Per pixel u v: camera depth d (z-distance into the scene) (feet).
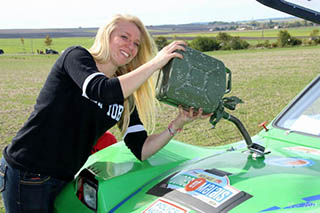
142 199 6.20
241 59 89.97
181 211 5.50
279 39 176.86
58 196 7.30
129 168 7.29
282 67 60.64
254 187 5.67
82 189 7.10
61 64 6.62
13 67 95.25
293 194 5.38
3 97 39.47
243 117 23.93
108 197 6.55
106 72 7.48
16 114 29.12
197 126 21.81
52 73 6.72
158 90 6.40
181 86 6.16
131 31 7.23
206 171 6.52
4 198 7.01
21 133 6.81
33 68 91.04
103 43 7.22
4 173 6.85
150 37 7.80
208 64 6.45
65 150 6.83
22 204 6.87
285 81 42.78
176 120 7.39
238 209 5.26
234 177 6.10
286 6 6.59
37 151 6.70
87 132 6.98
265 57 92.53
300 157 6.95
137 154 7.61
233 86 40.42
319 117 8.28
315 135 7.92
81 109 6.73
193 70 6.25
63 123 6.70
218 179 6.08
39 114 6.67
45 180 6.87
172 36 383.45
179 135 20.04
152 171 7.17
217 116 6.70
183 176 6.43
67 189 7.40
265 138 8.42
